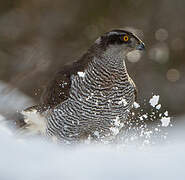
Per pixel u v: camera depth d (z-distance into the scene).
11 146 6.70
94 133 10.87
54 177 5.60
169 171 5.66
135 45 10.62
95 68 10.54
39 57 24.02
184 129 14.88
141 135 10.36
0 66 24.36
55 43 25.77
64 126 10.71
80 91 10.49
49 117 10.88
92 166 5.93
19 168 5.86
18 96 18.52
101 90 10.48
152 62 24.33
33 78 22.31
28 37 26.48
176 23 24.78
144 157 6.49
